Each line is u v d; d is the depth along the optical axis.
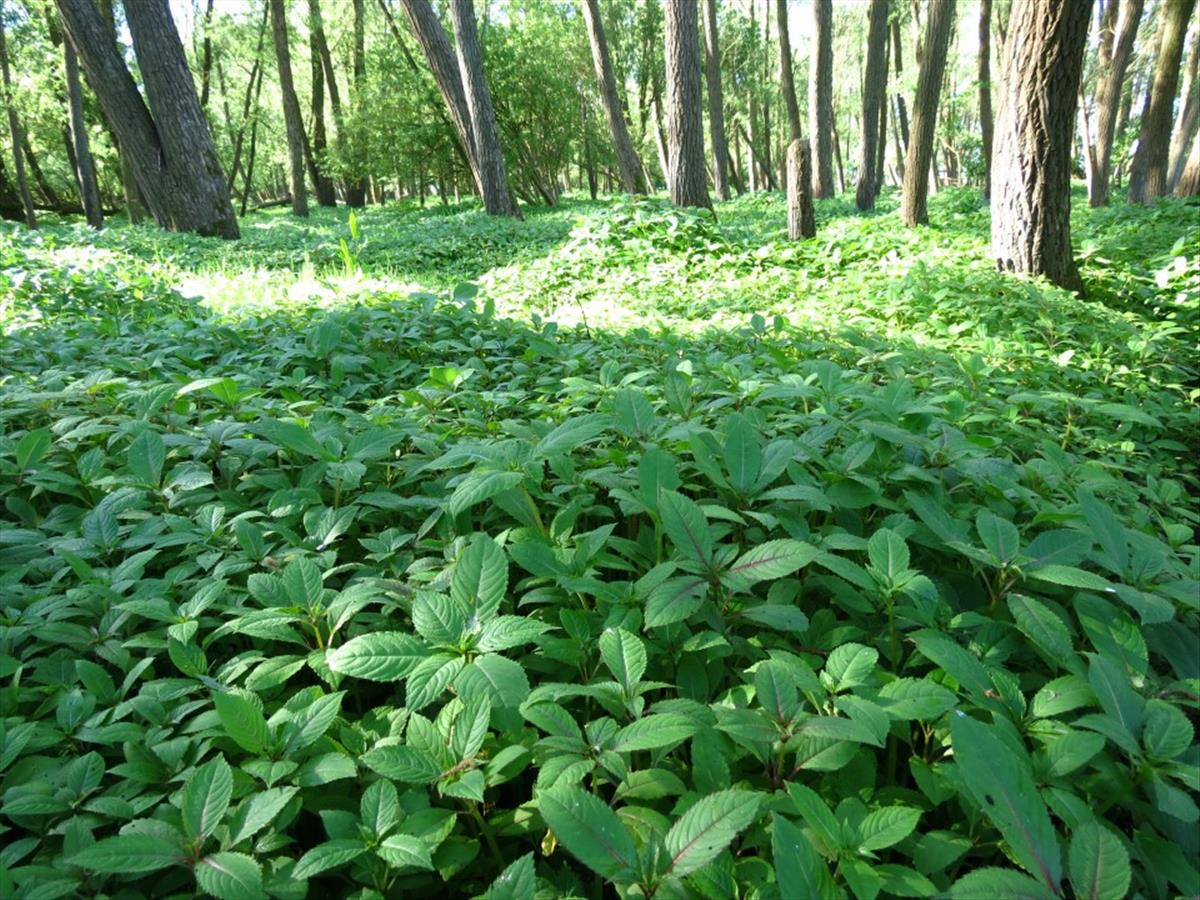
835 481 2.24
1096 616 1.60
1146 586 1.73
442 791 1.27
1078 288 7.90
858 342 4.69
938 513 2.02
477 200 29.22
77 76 21.20
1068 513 2.06
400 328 4.79
